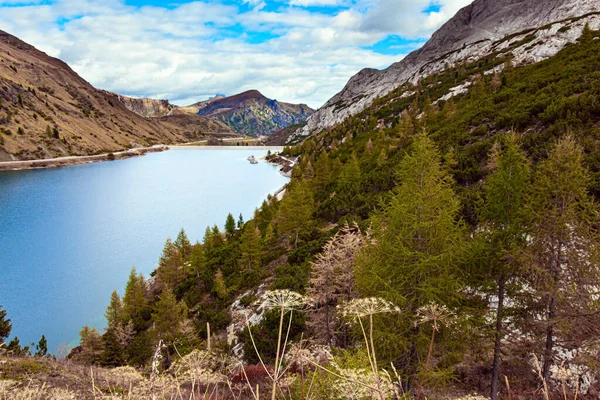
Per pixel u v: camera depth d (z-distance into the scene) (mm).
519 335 12633
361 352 8523
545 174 12141
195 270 45688
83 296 43031
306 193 58625
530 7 170250
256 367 13102
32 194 106312
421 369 10773
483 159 32344
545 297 12070
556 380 12289
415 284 11430
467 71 128875
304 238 45125
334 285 17000
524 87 51688
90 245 62000
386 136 85062
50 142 194000
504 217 12812
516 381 13227
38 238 65312
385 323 11117
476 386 13797
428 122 73688
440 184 12523
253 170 169125
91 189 115812
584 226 11547
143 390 4648
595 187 18125
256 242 41594
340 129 151875
